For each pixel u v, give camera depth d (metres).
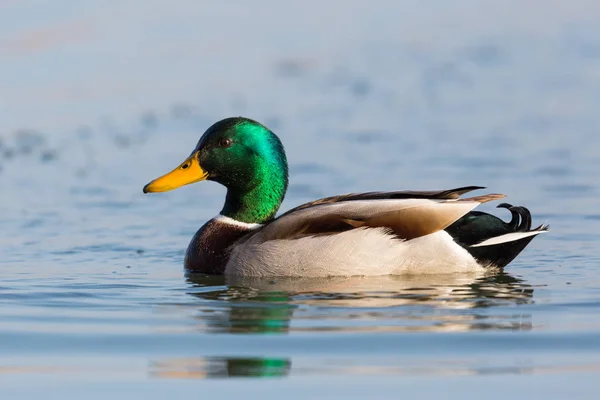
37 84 27.03
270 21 33.78
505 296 12.23
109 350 10.41
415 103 26.95
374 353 10.18
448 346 10.37
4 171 20.92
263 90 28.19
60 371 9.85
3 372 9.84
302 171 20.44
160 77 28.27
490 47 33.47
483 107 26.31
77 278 13.66
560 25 36.09
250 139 14.22
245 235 13.99
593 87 28.20
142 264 14.55
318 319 11.34
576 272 13.55
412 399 9.10
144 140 23.38
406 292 12.44
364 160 21.25
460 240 13.20
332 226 13.34
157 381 9.56
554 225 16.52
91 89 27.02
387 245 13.15
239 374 9.70
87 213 17.75
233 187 14.29
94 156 22.05
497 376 9.58
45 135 23.67
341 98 27.53
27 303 12.29
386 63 31.66
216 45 31.05
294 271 13.30
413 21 36.19
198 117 25.36
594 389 9.27
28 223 17.05
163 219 17.42
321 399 9.12
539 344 10.41
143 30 31.19
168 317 11.55
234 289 12.88
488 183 19.30
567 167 20.38
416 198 13.44
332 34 33.78
